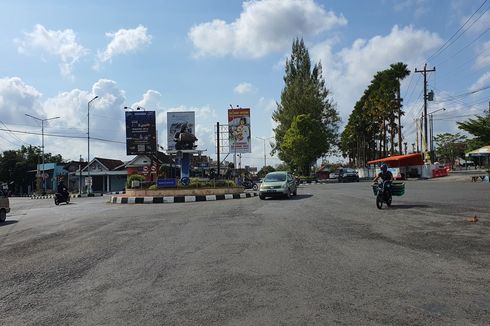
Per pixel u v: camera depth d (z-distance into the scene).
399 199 20.36
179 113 44.94
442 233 10.45
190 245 10.07
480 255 8.01
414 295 5.82
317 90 68.75
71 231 13.59
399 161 54.22
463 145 109.75
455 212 14.34
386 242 9.60
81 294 6.51
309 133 63.56
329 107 70.38
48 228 14.86
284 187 24.22
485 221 12.04
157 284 6.85
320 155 67.06
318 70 71.50
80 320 5.39
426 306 5.38
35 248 10.77
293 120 65.94
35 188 85.19
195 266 7.94
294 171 70.81
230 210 18.22
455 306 5.35
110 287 6.81
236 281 6.81
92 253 9.66
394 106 58.41
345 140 101.00
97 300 6.17
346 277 6.81
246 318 5.19
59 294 6.57
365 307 5.41
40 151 91.75
